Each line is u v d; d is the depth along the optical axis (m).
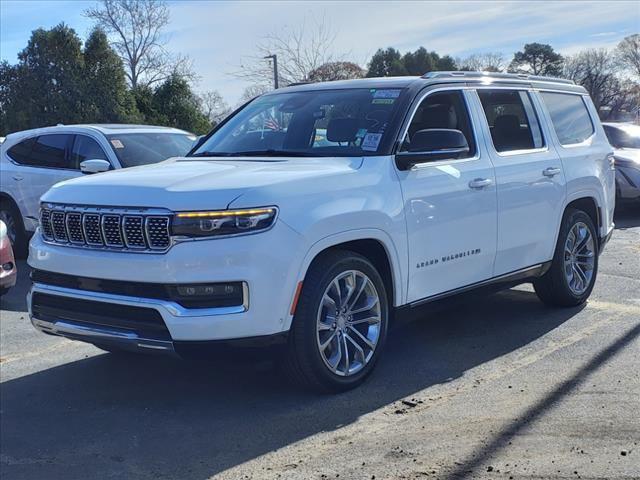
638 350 5.43
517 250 5.96
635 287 7.60
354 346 4.76
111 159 9.17
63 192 4.71
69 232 4.55
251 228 4.09
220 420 4.41
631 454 3.72
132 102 36.47
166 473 3.78
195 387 5.00
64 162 9.72
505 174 5.77
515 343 5.75
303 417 4.38
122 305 4.25
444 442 3.95
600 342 5.68
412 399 4.61
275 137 5.60
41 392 5.04
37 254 4.76
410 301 5.07
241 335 4.10
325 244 4.39
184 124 38.16
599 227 7.04
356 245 4.77
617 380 4.80
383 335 4.91
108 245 4.36
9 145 10.57
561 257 6.50
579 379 4.85
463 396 4.63
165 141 9.88
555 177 6.33
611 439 3.91
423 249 5.07
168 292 4.10
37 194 9.93
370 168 4.83
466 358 5.41
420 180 5.05
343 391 4.73
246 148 5.63
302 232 4.24
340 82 5.93
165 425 4.38
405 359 5.42
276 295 4.16
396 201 4.85
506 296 7.35
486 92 5.97
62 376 5.36
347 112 5.42
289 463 3.79
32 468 3.92
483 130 5.75
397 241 4.85
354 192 4.61
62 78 34.50
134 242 4.24
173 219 4.09
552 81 6.96
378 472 3.64
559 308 6.79
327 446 3.97
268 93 6.36
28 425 4.49
